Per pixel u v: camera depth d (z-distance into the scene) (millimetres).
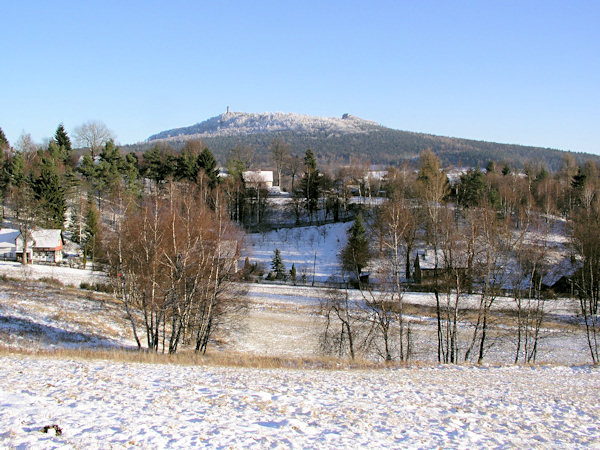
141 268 32469
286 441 10234
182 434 10133
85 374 17000
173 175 96688
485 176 107875
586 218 59312
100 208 86000
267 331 44844
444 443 11266
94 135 129000
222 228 35344
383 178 119312
